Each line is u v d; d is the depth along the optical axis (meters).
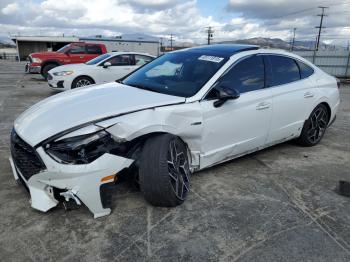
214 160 3.57
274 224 2.80
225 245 2.51
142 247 2.46
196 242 2.54
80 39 37.72
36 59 14.05
